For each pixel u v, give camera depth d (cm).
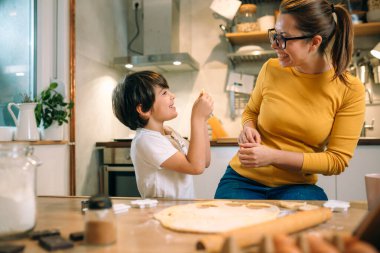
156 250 50
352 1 251
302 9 101
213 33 296
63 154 208
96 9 254
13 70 193
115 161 245
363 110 114
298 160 108
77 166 226
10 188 59
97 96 254
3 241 57
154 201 83
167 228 61
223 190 126
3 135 169
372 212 43
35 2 206
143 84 121
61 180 205
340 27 107
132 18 311
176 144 131
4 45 186
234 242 37
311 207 73
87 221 53
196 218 66
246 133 120
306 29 101
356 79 115
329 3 107
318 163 108
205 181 235
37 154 184
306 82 115
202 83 296
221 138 248
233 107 286
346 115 114
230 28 280
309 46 105
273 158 107
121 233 59
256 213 70
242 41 279
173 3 284
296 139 121
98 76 256
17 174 60
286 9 103
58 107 201
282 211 73
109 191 247
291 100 118
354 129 113
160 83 125
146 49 283
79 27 230
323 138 119
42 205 86
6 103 188
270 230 51
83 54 235
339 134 114
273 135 125
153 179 113
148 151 111
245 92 282
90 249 51
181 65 270
